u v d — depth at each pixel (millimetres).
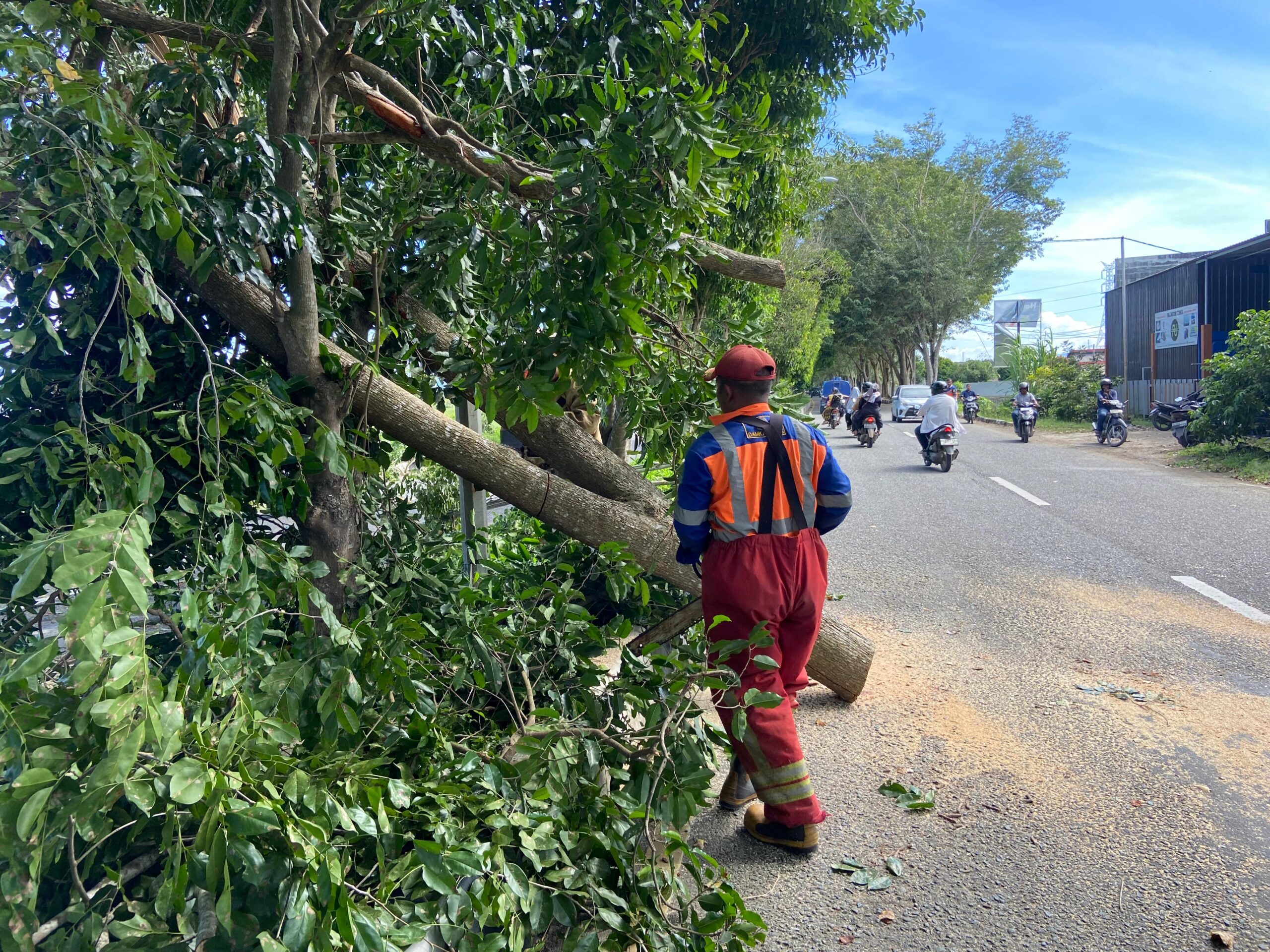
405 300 4105
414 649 2299
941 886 2781
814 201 10617
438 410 4000
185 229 2543
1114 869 2852
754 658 2646
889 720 4172
